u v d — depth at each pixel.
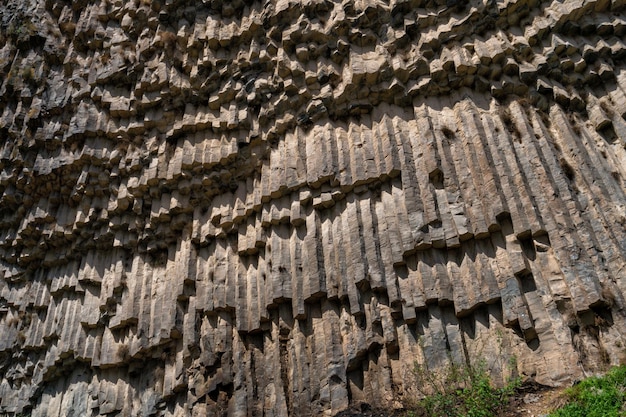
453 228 10.73
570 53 11.22
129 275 15.19
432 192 11.20
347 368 10.95
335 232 12.12
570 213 9.88
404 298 10.77
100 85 16.39
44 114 17.34
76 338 15.38
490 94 11.75
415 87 12.22
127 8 16.75
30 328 17.11
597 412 7.98
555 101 11.19
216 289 13.11
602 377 8.51
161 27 15.84
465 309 10.16
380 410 10.29
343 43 12.98
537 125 11.01
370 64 12.59
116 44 16.56
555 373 9.00
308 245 12.20
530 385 9.12
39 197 17.48
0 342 17.64
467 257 10.53
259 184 13.66
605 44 11.04
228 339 12.68
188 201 14.43
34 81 18.12
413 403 9.94
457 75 11.88
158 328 13.81
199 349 12.98
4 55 19.20
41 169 16.86
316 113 13.05
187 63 15.11
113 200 15.65
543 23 11.41
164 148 14.94
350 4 13.12
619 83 10.83
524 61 11.58
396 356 10.70
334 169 12.33
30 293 17.55
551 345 9.24
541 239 9.96
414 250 10.91
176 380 12.99
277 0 14.10
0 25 19.78
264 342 12.44
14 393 17.02
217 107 14.55
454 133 11.65
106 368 14.59
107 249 16.03
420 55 12.30
